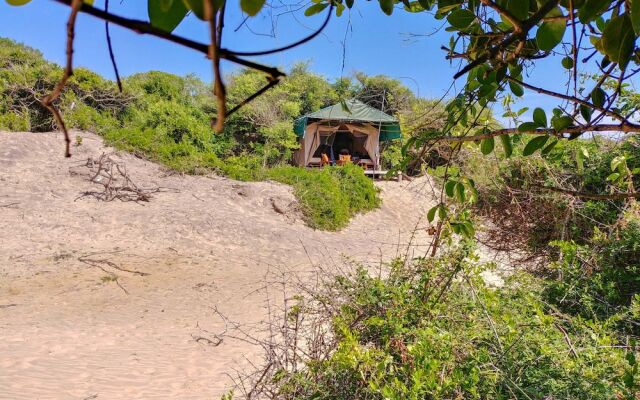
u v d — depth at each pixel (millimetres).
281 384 2748
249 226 12352
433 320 2883
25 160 14359
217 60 343
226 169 16844
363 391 2439
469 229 2262
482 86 1240
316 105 25344
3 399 3910
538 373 2346
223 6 408
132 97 20734
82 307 7086
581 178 5582
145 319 6645
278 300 7246
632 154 5047
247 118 22922
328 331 3045
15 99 18359
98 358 5105
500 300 3312
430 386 2088
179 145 17156
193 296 7789
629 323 3303
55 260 9164
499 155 6367
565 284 3873
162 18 434
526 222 6395
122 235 10945
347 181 17078
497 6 761
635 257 4156
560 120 1039
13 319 6387
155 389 4328
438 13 1128
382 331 2842
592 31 1037
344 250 11633
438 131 1596
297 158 24203
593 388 2191
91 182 13828
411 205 17906
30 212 11398
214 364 4969
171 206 12938
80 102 18500
